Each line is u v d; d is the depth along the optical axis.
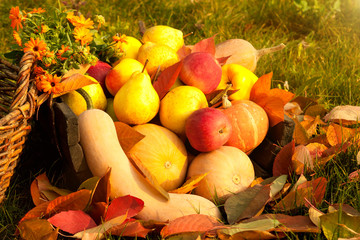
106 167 1.88
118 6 4.03
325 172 2.22
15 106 1.79
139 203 1.79
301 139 2.40
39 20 2.08
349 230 1.67
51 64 2.02
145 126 2.04
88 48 2.10
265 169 2.24
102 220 1.77
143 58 2.24
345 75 3.11
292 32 3.83
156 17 3.95
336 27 3.88
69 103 2.05
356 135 2.38
